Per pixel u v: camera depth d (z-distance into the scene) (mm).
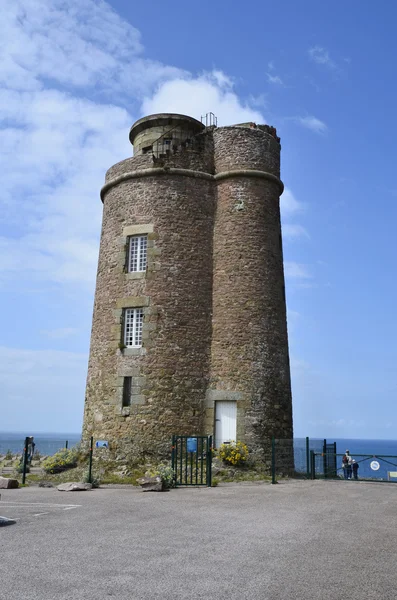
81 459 17766
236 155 19453
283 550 6836
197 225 18828
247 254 18516
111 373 17938
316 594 5180
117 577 5590
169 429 16922
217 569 5922
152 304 17875
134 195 19188
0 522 8383
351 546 7113
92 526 8242
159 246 18359
